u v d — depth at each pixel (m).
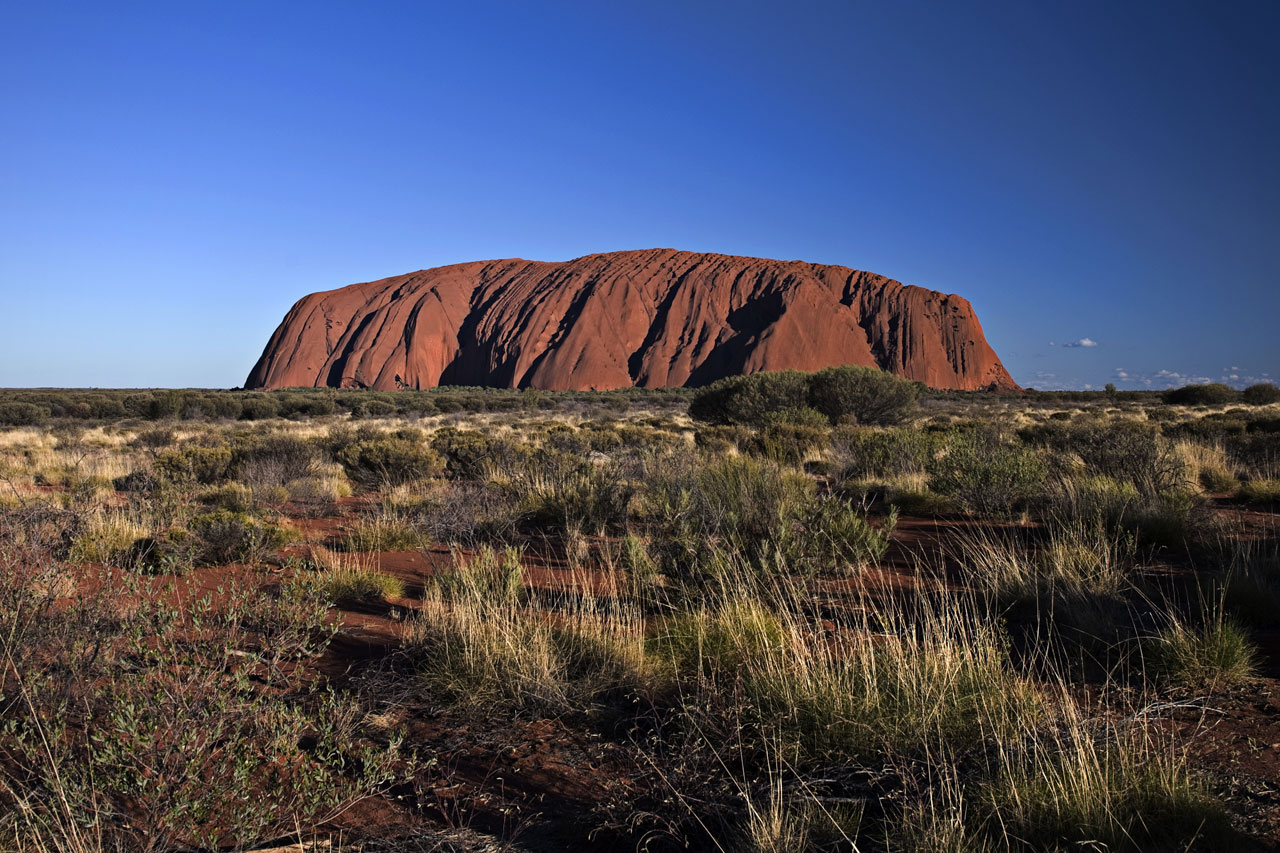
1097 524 6.77
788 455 15.38
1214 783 2.74
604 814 2.79
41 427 31.84
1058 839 2.41
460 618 4.43
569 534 8.06
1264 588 4.98
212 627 3.35
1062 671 3.95
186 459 13.62
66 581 4.24
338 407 51.16
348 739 3.18
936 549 7.23
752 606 4.50
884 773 2.79
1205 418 21.97
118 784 2.39
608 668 4.04
